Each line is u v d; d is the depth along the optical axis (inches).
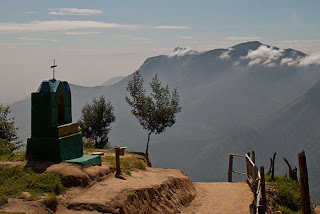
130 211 470.3
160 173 742.5
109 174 600.7
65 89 622.8
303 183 384.8
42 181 466.6
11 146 869.8
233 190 759.7
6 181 464.4
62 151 573.6
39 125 579.5
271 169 857.5
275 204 674.8
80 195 475.8
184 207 625.9
